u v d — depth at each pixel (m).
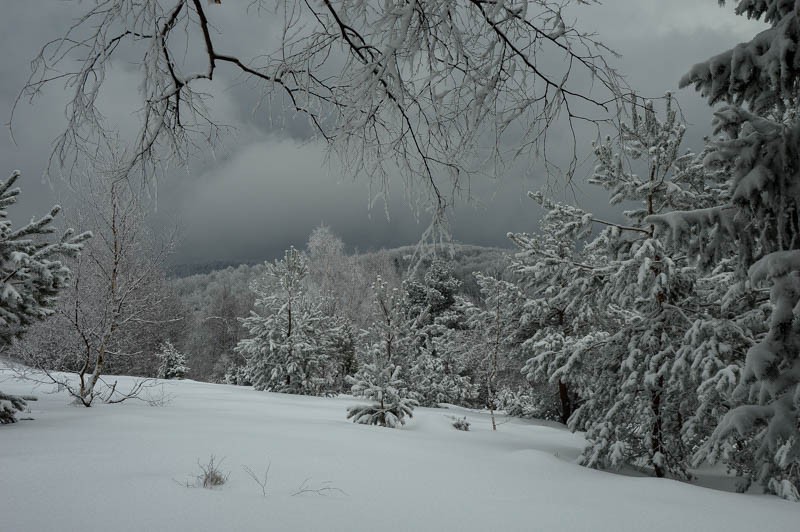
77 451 5.35
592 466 8.06
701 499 5.27
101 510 3.39
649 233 8.67
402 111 2.37
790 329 2.65
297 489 4.36
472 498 4.66
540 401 18.98
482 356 20.64
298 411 12.52
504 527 3.82
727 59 2.73
